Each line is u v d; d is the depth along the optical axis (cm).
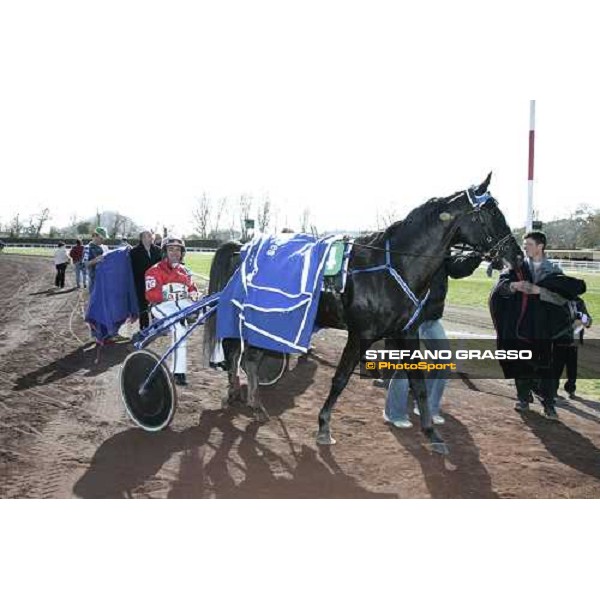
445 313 1278
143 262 891
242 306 499
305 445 490
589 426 550
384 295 471
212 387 662
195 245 5812
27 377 693
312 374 736
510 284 568
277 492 402
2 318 1207
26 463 439
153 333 541
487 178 471
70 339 966
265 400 614
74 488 400
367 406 604
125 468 436
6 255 4256
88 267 1066
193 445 485
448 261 529
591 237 5650
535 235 573
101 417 552
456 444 500
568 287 557
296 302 475
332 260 478
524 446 496
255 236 540
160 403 499
